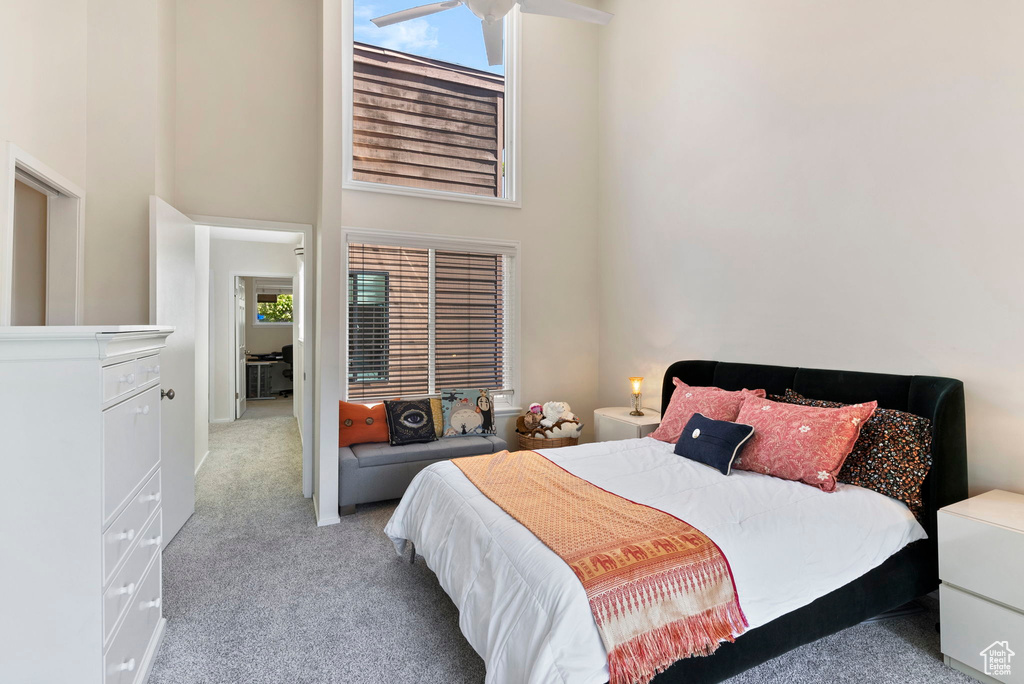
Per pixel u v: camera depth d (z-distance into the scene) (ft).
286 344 32.04
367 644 6.77
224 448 17.57
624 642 4.67
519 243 14.98
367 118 14.08
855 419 7.52
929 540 7.15
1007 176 7.05
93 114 9.95
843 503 6.81
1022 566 5.70
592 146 16.08
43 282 9.44
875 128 8.65
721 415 9.56
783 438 7.89
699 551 5.47
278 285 32.01
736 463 8.34
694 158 12.48
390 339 13.80
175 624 7.18
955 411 7.25
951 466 7.20
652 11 13.89
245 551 9.58
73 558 4.78
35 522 4.71
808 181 9.77
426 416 12.80
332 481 10.94
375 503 12.35
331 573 8.73
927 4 7.93
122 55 10.15
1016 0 6.96
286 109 12.62
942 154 7.76
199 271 15.23
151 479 6.40
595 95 16.17
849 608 6.31
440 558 6.97
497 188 15.52
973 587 6.12
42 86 8.18
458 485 7.73
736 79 11.32
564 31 15.69
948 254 7.69
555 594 4.84
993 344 7.20
